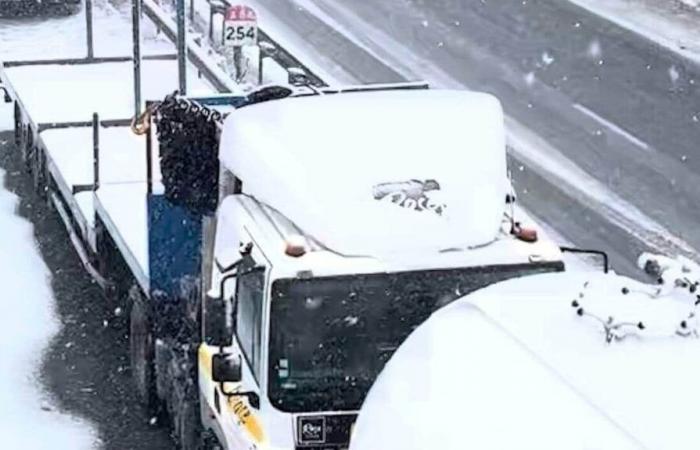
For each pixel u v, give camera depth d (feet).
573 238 145.59
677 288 58.85
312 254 78.38
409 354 59.06
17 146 181.78
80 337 130.31
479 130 85.20
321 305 77.51
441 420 53.21
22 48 223.71
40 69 186.70
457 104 87.81
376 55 215.72
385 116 86.12
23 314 135.33
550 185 160.25
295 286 77.20
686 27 228.02
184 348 103.40
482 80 202.69
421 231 79.25
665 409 49.42
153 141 116.26
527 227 82.02
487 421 51.67
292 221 81.30
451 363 56.34
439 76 204.64
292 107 88.74
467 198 81.15
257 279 79.05
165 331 108.27
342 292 77.66
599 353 53.88
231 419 85.10
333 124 85.61
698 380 51.34
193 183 103.55
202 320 95.04
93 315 134.82
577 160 169.37
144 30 228.02
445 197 80.79
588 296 58.29
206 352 92.73
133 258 112.98
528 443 49.65
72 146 152.97
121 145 152.46
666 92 196.44
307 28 232.94
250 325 80.28
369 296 77.87
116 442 110.52
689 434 47.78
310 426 78.23
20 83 179.52
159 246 106.63
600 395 50.78
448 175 81.97
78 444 110.32
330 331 77.77
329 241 78.89
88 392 119.55
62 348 128.26
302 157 83.51
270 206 83.71
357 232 78.74
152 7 229.04
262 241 80.33
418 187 81.10
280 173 83.51
